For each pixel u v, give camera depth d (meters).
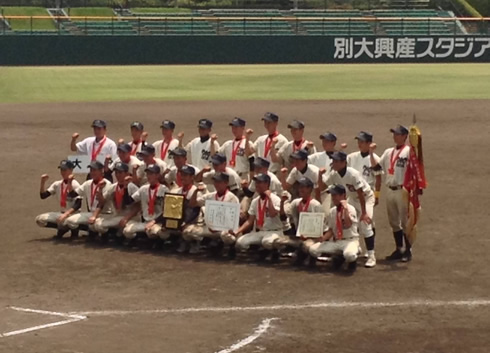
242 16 69.50
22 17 59.22
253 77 49.44
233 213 14.70
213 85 45.22
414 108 35.84
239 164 16.88
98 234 16.38
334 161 14.53
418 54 58.59
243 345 10.68
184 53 56.81
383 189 20.70
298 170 15.21
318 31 65.31
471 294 12.91
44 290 13.13
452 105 36.66
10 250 15.64
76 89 43.31
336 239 14.26
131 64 56.19
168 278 13.78
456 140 28.59
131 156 16.42
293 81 47.22
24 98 39.78
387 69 54.28
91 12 69.44
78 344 10.70
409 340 10.91
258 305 12.33
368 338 10.97
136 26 64.19
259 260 14.87
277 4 72.75
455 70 53.28
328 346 10.66
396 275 13.95
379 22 65.81
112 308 12.22
